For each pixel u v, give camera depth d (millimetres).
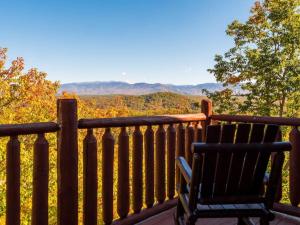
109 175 2951
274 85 17703
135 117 3156
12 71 17203
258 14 18766
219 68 19281
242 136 2109
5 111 15797
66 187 2572
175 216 2762
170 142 3566
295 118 3299
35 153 2463
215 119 3924
